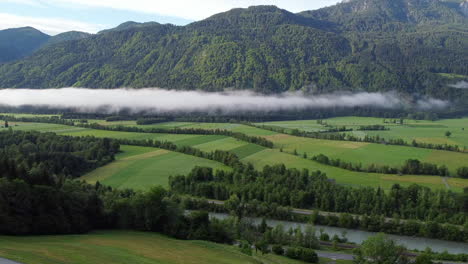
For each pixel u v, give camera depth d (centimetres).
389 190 18288
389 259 10912
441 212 15988
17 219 10031
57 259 7125
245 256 10431
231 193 18462
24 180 11862
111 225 12769
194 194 19012
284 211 16575
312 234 13150
